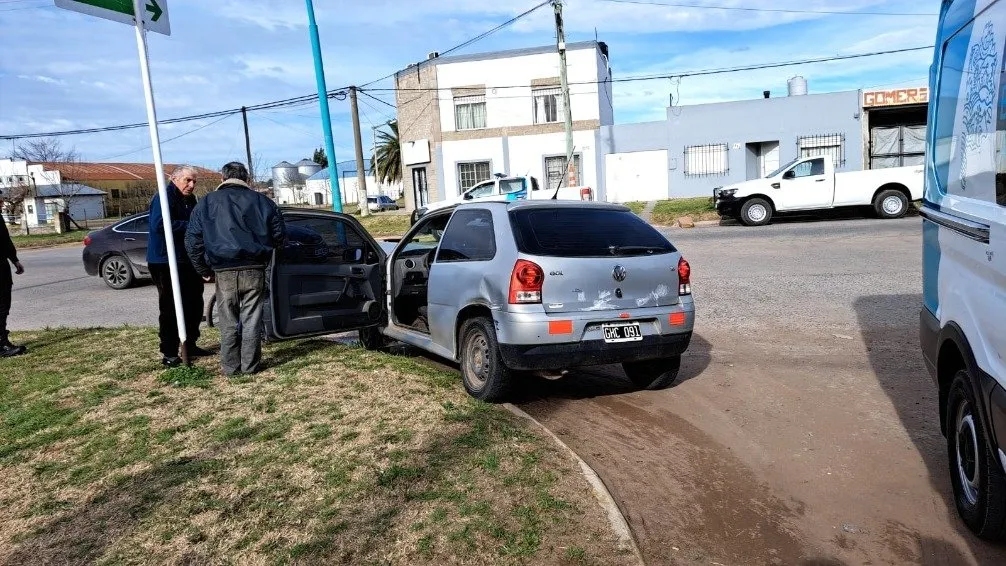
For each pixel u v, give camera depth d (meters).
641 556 3.28
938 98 4.23
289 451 4.24
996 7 3.17
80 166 64.25
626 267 5.25
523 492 3.77
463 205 6.07
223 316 5.77
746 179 27.64
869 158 26.97
